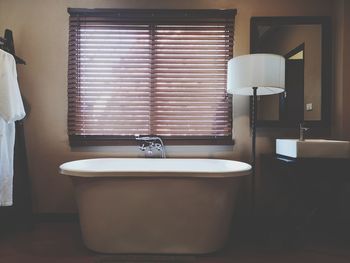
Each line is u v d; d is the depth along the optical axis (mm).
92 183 1544
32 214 2031
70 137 2125
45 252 1617
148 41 2125
